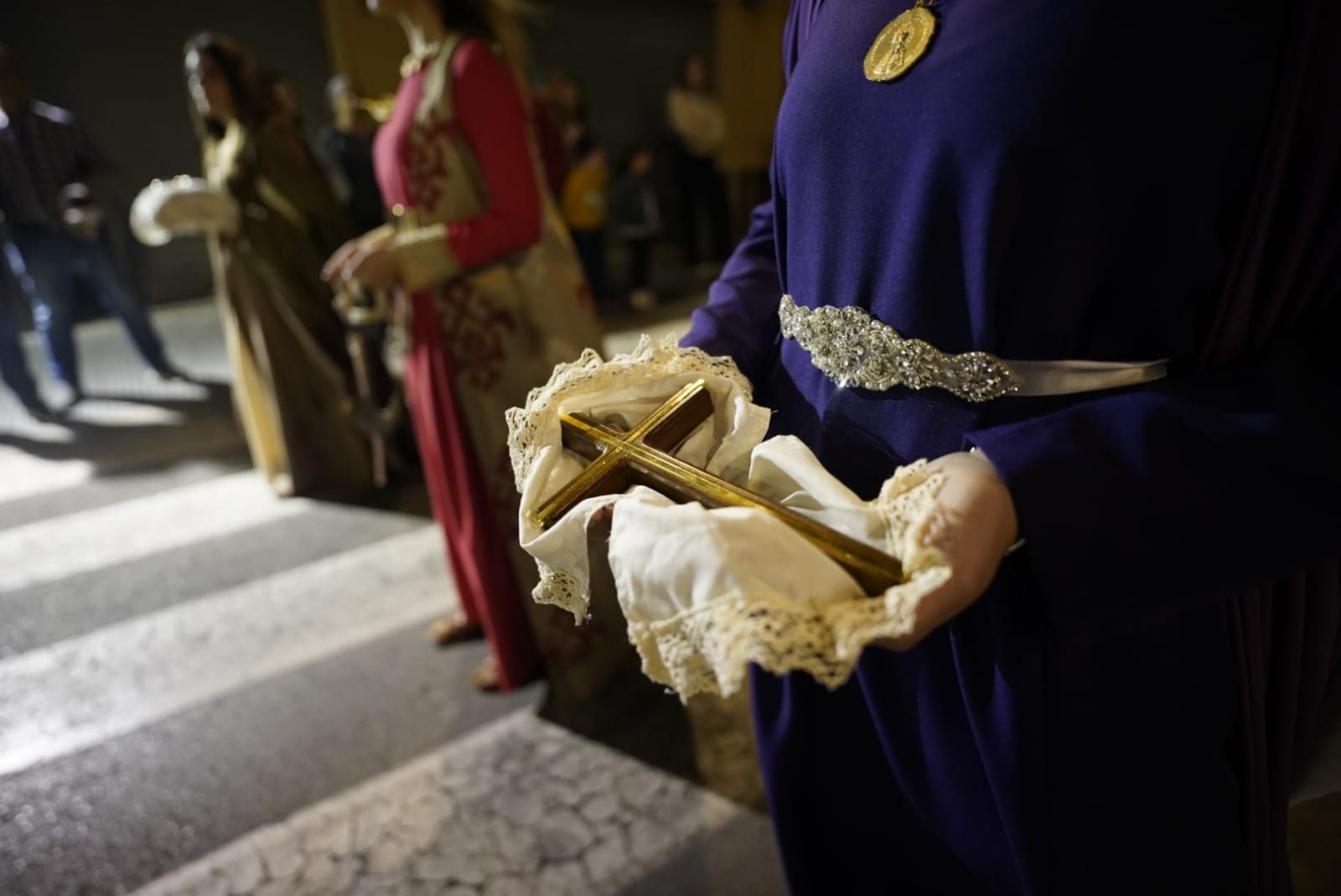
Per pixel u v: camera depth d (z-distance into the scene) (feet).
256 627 6.97
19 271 12.30
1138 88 1.48
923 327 1.84
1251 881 2.19
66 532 8.86
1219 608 1.91
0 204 11.95
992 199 1.61
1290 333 1.69
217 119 8.61
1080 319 1.72
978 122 1.58
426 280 4.66
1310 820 4.17
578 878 4.41
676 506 1.46
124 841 4.87
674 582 1.36
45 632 7.07
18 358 12.25
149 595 7.55
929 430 1.88
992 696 1.92
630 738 5.37
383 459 8.96
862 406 2.00
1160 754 1.97
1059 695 1.87
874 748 2.41
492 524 5.36
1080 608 1.53
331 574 7.73
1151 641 1.86
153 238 8.47
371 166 14.44
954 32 1.63
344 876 4.52
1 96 11.71
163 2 20.76
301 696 6.05
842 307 1.99
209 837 4.85
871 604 1.30
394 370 12.55
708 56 26.96
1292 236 1.57
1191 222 1.56
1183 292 1.65
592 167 17.57
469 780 5.11
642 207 19.26
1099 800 1.98
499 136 4.53
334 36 22.50
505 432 5.11
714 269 23.95
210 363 15.57
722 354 2.38
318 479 9.48
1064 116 1.52
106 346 17.29
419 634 6.70
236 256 8.56
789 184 2.08
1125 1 1.46
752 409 2.01
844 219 1.91
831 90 1.86
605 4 24.44
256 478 10.06
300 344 8.91
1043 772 1.93
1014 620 1.84
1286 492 1.51
